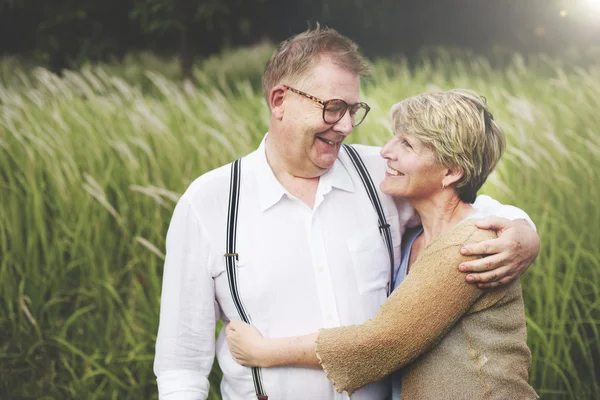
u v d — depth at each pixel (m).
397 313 1.32
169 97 3.93
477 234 1.34
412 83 4.83
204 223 1.45
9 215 3.13
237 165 1.50
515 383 1.36
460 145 1.40
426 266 1.34
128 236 2.93
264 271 1.43
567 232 2.75
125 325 2.66
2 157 3.37
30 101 4.22
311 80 1.38
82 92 4.45
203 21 6.43
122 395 2.65
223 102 3.87
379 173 1.60
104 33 6.69
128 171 3.20
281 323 1.43
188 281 1.46
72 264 2.87
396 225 1.58
